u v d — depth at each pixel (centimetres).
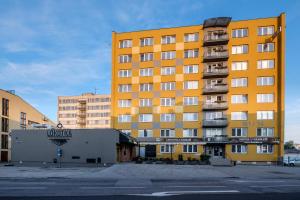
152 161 4138
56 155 3769
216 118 5147
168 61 5441
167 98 5391
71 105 12731
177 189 1388
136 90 5516
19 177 2002
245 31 5188
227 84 5122
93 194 1220
